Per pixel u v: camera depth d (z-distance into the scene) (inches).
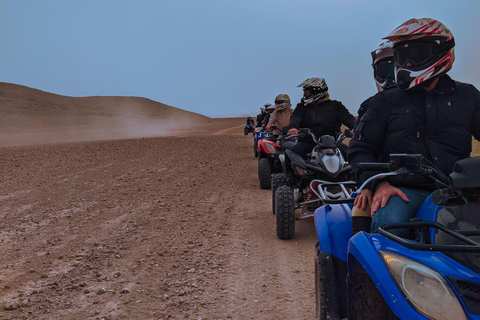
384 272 90.2
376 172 117.7
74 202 390.0
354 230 121.0
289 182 303.6
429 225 97.3
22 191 445.4
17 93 6274.6
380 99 123.3
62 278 209.9
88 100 7244.1
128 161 706.2
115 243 265.6
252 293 189.8
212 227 300.2
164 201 392.2
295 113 307.1
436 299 84.1
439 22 114.5
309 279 204.8
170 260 233.5
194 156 797.9
